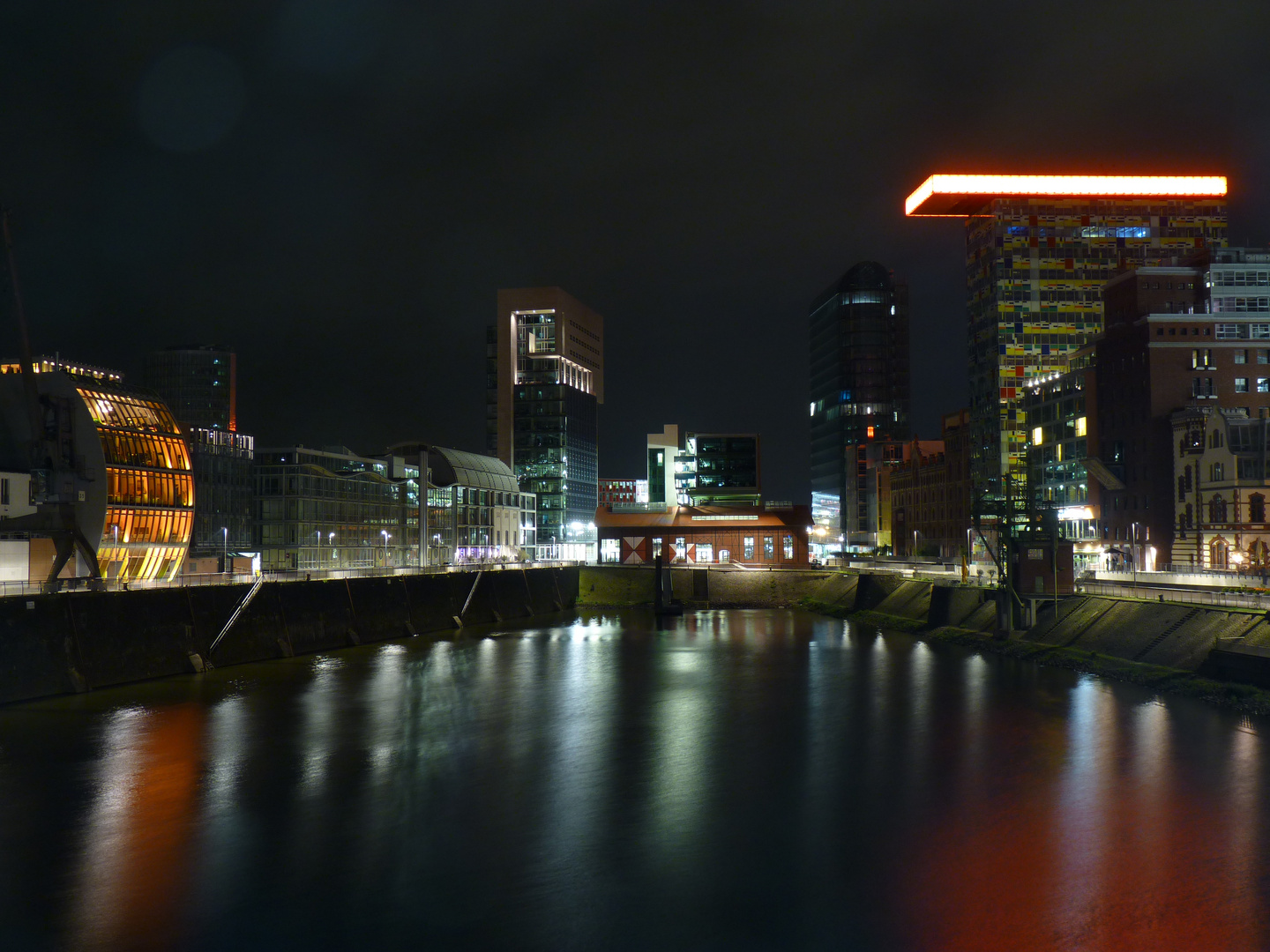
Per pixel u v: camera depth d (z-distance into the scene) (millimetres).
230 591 92125
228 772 54688
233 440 142125
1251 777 50625
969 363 188000
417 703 74875
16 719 65625
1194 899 36625
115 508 96125
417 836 44875
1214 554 107812
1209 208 179000
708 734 64688
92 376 101188
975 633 105688
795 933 34750
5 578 85562
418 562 170000
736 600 170500
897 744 60656
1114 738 59188
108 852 42531
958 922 35406
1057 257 178125
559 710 73062
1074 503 140625
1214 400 119375
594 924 35719
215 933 35031
